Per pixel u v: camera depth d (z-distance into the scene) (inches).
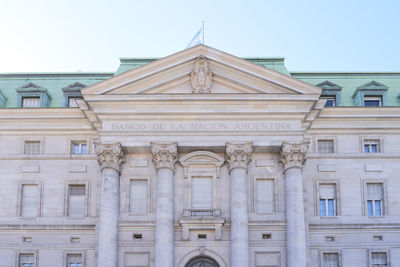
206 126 2017.7
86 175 2078.0
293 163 1989.4
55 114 2094.0
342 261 2006.6
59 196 2062.0
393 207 2058.3
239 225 1940.2
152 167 2050.9
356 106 2076.8
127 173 2047.2
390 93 2244.1
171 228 1955.0
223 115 2012.8
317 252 2011.6
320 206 2063.2
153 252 1973.4
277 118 2020.2
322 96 2194.9
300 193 1968.5
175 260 1963.6
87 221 2033.7
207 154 2034.9
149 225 1989.4
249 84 2022.6
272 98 1990.7
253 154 2059.5
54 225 2020.2
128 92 2014.0
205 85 2014.0
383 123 2110.0
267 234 1990.7
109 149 1982.0
